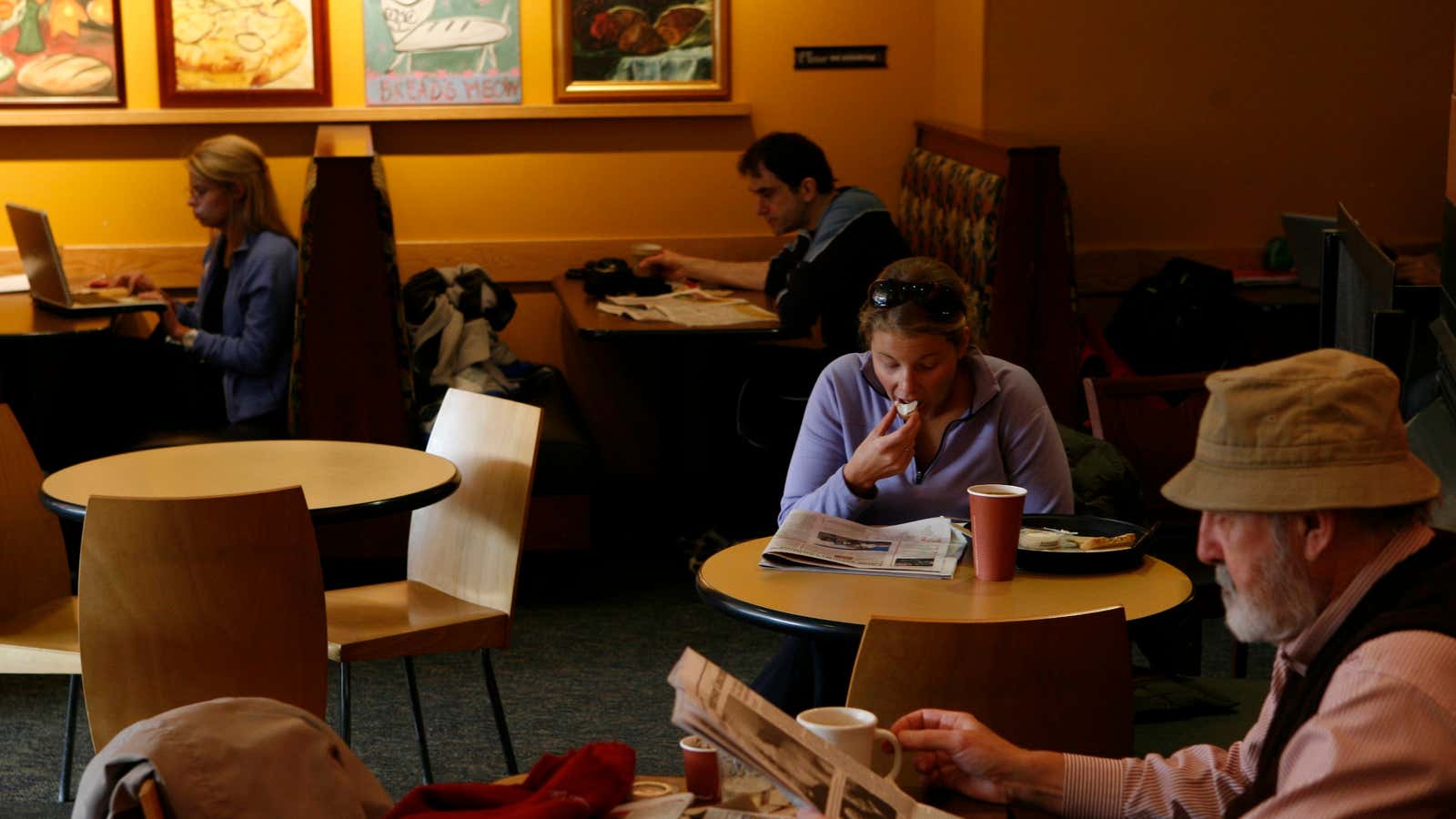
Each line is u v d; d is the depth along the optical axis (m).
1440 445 2.63
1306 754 1.35
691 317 4.66
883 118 5.99
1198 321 5.26
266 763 1.49
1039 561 2.35
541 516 4.70
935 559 2.39
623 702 3.81
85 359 5.08
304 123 5.70
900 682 1.85
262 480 3.08
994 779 1.72
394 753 3.50
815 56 5.90
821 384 2.78
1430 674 1.29
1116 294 5.70
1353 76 5.66
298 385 4.52
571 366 5.96
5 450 3.23
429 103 5.71
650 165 5.91
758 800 1.59
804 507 2.61
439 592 3.34
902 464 2.53
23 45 5.48
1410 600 1.35
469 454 3.36
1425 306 3.34
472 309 5.39
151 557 2.56
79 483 3.03
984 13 5.43
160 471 3.17
